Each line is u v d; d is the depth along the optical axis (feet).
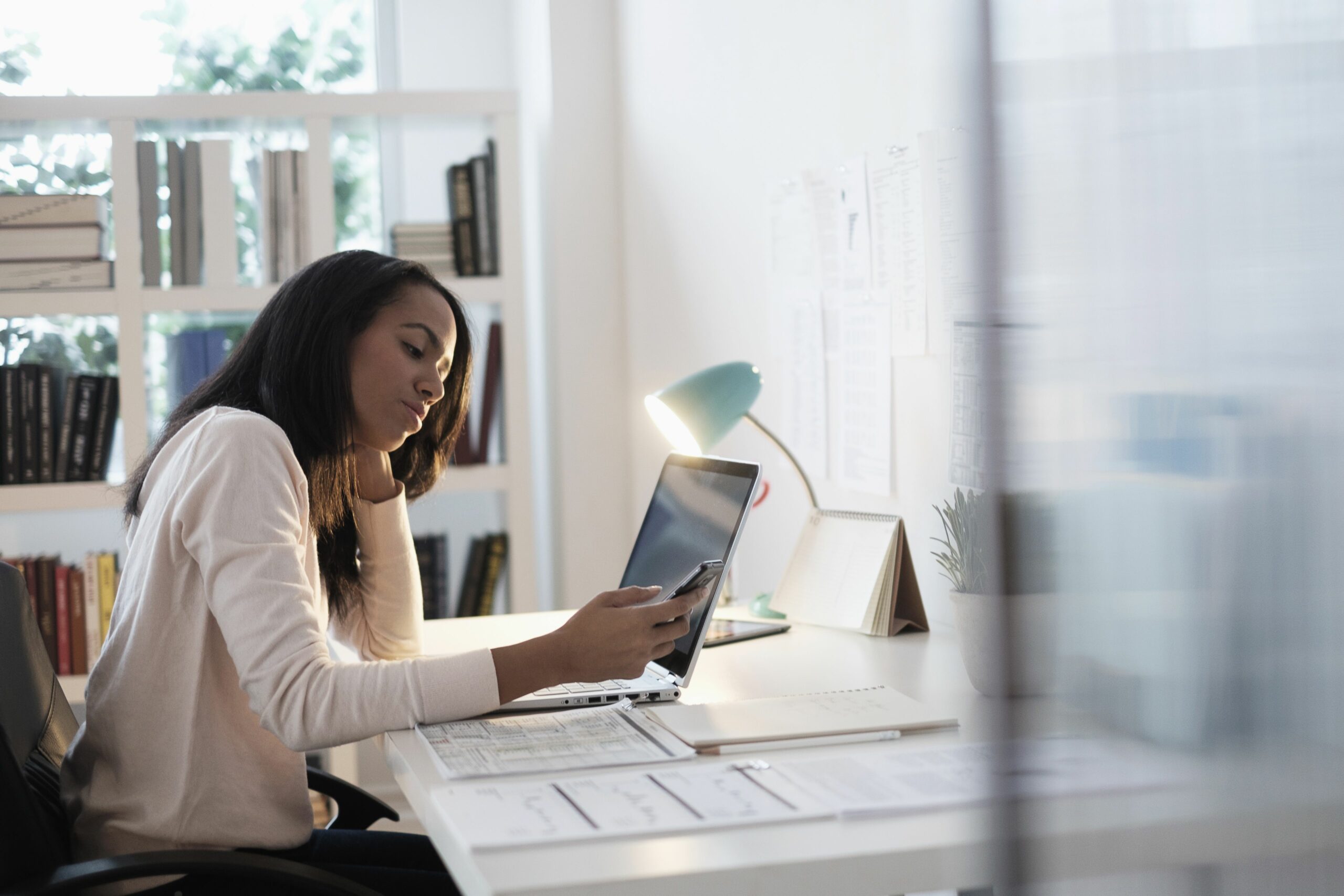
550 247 10.00
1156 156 2.44
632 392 9.81
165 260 9.04
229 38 11.10
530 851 2.74
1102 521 2.57
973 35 2.79
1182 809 2.42
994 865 2.75
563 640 3.90
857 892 2.72
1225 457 2.34
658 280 9.12
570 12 9.80
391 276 4.51
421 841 4.80
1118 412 2.53
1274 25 2.23
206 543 3.76
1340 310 2.16
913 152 5.36
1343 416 2.16
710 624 5.62
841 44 6.08
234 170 9.37
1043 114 2.66
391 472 5.30
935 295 5.22
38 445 8.82
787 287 6.90
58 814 4.04
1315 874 2.20
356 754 9.14
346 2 11.34
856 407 6.11
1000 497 2.75
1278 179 2.24
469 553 9.89
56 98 8.70
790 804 3.04
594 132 9.89
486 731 3.79
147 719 3.88
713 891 2.64
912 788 3.16
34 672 4.50
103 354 9.34
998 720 2.76
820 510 5.87
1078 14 2.58
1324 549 2.19
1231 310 2.32
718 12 7.75
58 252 8.80
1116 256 2.53
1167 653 2.45
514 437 9.45
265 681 3.64
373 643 5.17
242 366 4.49
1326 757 2.19
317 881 3.45
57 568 8.81
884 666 4.78
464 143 10.81
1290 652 2.24
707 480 5.08
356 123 9.52
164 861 3.38
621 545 10.04
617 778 3.29
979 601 4.10
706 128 8.07
